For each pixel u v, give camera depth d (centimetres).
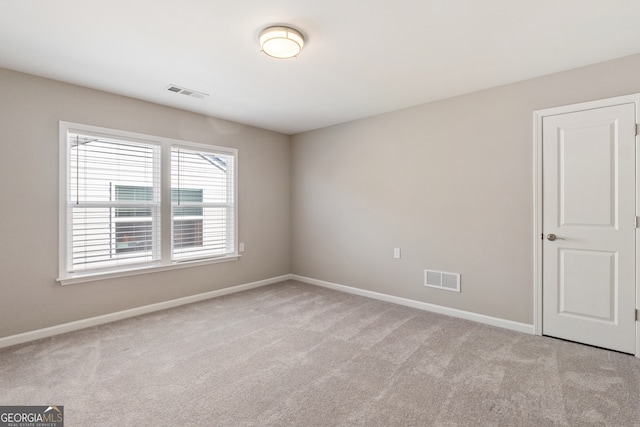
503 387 197
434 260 341
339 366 224
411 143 359
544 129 273
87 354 241
